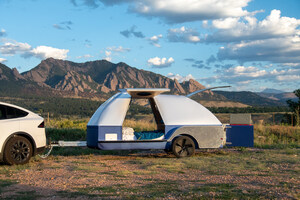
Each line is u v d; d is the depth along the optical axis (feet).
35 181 18.04
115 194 14.88
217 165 24.35
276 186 16.83
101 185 17.02
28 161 24.84
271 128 53.42
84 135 44.75
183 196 14.53
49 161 26.68
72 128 52.26
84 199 14.06
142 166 24.09
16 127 24.31
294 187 16.62
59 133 45.16
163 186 16.78
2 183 17.42
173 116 28.81
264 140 44.50
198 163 24.98
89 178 18.99
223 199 13.98
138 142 27.55
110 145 26.99
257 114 325.42
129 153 32.65
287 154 31.60
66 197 14.39
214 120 29.50
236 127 31.71
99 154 31.99
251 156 29.86
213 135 29.07
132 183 17.65
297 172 21.62
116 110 27.61
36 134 25.53
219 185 17.07
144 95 28.73
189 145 28.81
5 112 24.31
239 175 20.42
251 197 14.30
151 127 52.11
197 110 29.63
